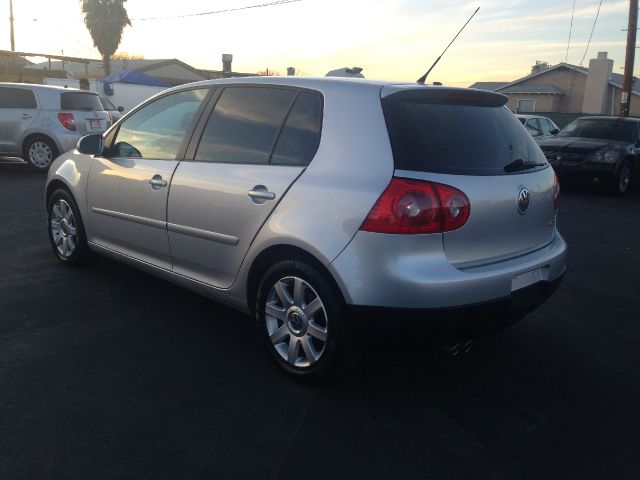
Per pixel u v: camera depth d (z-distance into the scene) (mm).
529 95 42188
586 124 13117
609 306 5113
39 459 2730
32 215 7637
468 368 3830
